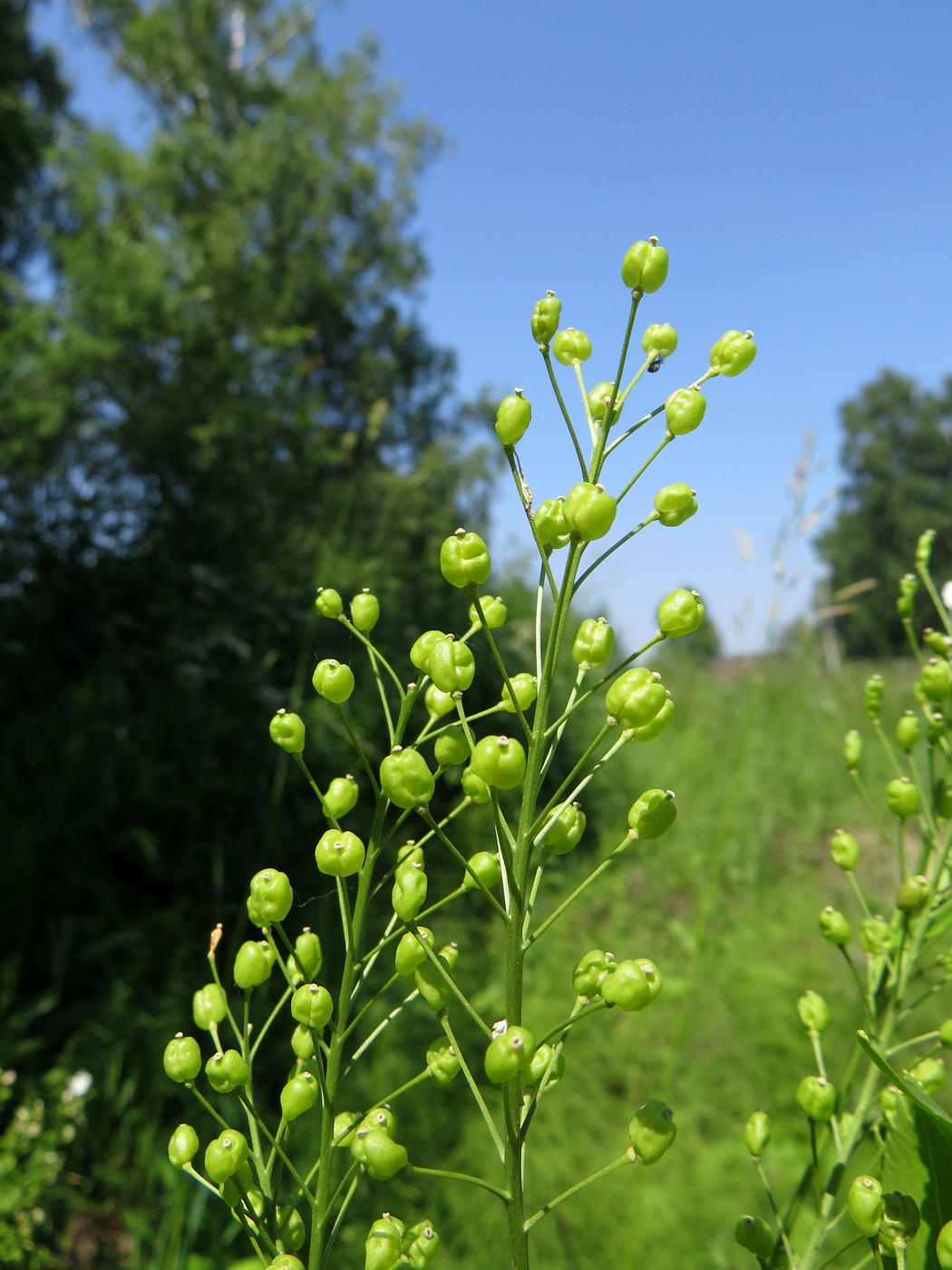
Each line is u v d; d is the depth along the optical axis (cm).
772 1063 304
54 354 642
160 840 409
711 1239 241
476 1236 249
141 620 584
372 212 1656
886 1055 97
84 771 416
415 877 71
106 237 753
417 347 1817
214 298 758
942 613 114
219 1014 79
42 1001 327
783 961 361
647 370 76
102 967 357
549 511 73
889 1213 65
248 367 705
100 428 662
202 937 378
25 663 530
